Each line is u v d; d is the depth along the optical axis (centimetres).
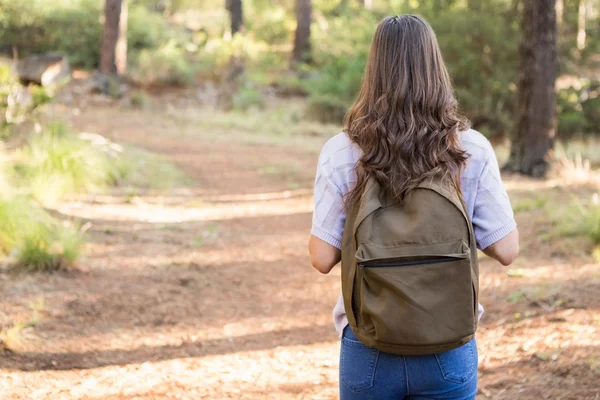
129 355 422
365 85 195
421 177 182
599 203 670
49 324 450
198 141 1543
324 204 194
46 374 385
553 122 1047
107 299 506
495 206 189
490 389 365
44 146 855
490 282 541
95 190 851
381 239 179
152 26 2661
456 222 178
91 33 2409
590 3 2144
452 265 175
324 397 375
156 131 1667
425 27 194
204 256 639
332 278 600
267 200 947
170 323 479
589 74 2119
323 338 464
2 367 385
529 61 1041
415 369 186
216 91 2316
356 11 2545
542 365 385
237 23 2770
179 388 381
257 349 443
